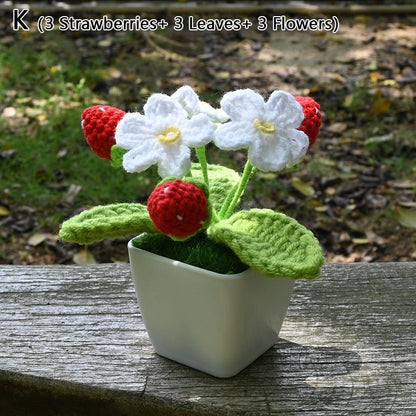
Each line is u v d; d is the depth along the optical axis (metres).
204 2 1.69
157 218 0.40
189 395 0.46
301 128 0.45
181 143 0.42
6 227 0.93
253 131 0.42
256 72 1.39
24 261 0.88
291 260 0.43
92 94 1.25
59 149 1.07
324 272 0.57
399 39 1.55
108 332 0.51
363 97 1.28
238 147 0.42
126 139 0.42
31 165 1.03
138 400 0.46
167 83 1.31
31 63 1.34
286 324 0.52
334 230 0.94
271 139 0.42
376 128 1.18
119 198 0.98
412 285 0.56
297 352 0.49
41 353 0.49
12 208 0.96
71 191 0.98
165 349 0.48
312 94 1.30
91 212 0.46
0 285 0.55
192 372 0.47
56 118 1.14
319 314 0.53
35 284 0.55
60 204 0.97
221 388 0.46
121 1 1.67
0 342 0.50
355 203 0.99
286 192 1.00
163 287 0.46
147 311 0.47
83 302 0.54
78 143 1.09
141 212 0.46
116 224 0.44
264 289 0.45
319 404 0.45
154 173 1.00
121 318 0.52
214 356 0.46
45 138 1.09
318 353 0.49
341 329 0.51
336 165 1.08
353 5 1.70
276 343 0.50
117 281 0.56
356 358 0.49
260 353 0.48
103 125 0.45
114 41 1.47
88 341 0.50
